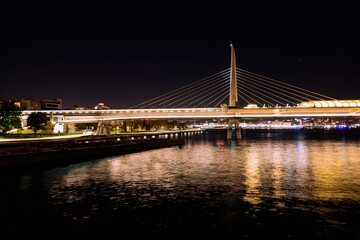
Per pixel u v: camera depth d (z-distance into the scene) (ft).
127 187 132.67
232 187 132.05
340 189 127.95
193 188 130.52
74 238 80.33
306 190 126.21
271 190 126.41
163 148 329.52
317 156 246.47
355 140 481.46
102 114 452.76
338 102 404.77
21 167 173.47
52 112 463.83
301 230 84.38
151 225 88.38
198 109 442.91
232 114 434.71
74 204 107.65
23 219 93.40
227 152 281.95
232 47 445.78
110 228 86.48
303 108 405.80
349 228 85.51
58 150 201.46
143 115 440.04
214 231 84.07
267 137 604.08
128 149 278.26
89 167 187.93
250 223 89.35
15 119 373.20
